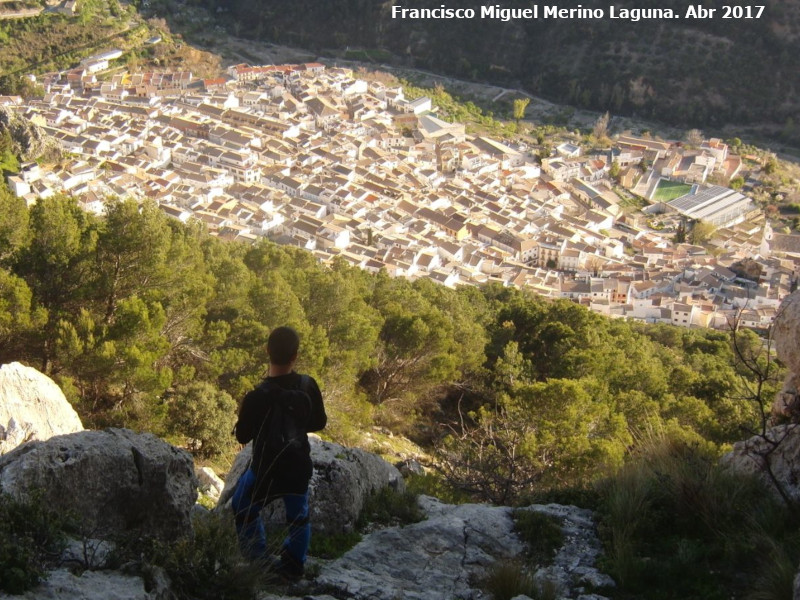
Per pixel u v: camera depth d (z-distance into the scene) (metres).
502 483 15.32
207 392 25.02
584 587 9.99
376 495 12.59
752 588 9.40
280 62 179.50
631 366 40.59
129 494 8.96
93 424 23.12
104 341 23.44
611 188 134.62
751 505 11.09
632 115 173.00
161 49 163.88
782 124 168.88
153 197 96.94
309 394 9.21
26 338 23.48
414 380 34.62
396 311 36.84
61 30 160.38
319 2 192.62
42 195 86.12
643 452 14.24
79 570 7.61
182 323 27.77
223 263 34.38
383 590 9.42
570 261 100.50
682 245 110.19
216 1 196.88
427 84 179.00
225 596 8.27
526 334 44.81
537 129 159.62
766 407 32.84
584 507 12.59
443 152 131.25
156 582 7.72
